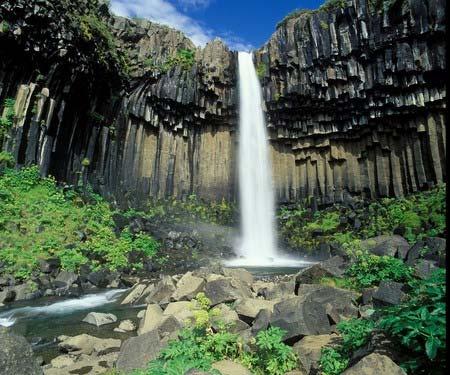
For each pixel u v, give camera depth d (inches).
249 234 1224.2
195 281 482.0
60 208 810.8
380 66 1059.3
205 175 1266.0
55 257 653.9
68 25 868.0
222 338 254.4
